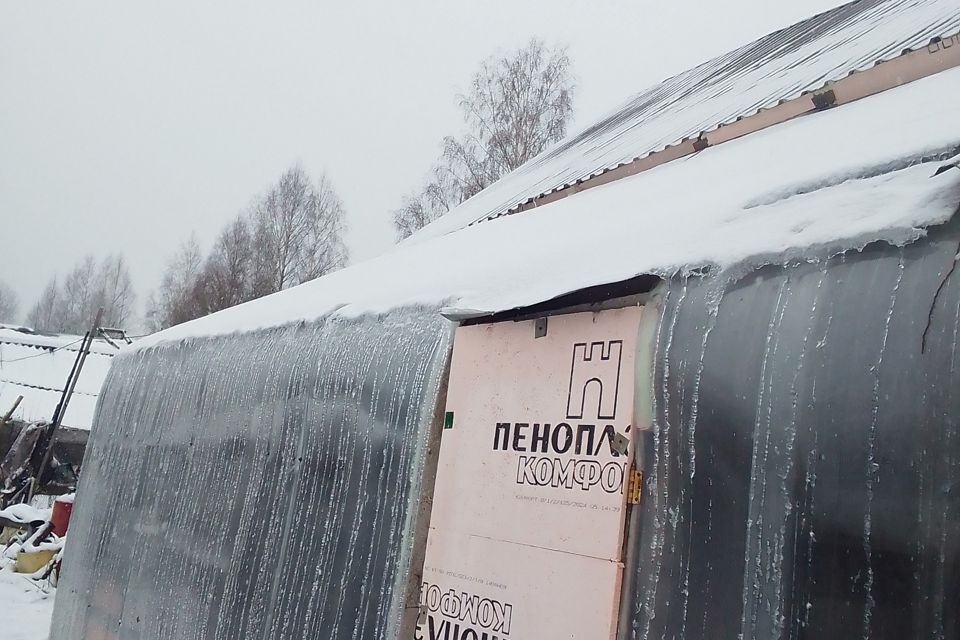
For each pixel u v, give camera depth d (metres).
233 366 4.73
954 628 1.41
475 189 18.23
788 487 1.73
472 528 2.58
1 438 16.55
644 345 2.17
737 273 1.98
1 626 8.18
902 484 1.54
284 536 3.68
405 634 2.78
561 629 2.17
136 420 6.00
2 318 80.50
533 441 2.44
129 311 58.09
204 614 4.18
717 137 3.66
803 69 4.25
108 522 5.95
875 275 1.69
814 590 1.64
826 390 1.71
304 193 29.42
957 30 2.74
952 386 1.50
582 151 6.57
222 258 30.36
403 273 3.98
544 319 2.53
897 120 2.15
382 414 3.25
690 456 1.97
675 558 1.94
